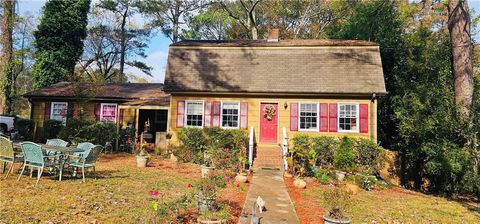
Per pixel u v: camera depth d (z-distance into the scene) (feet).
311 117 57.98
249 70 61.11
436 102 49.47
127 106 63.77
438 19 84.79
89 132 59.41
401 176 53.21
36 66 91.61
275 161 52.75
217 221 21.85
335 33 86.28
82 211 23.04
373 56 58.70
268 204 29.71
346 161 45.78
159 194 29.58
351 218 27.04
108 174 38.19
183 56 64.49
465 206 36.09
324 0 109.50
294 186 38.88
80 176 35.47
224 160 47.65
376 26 69.46
